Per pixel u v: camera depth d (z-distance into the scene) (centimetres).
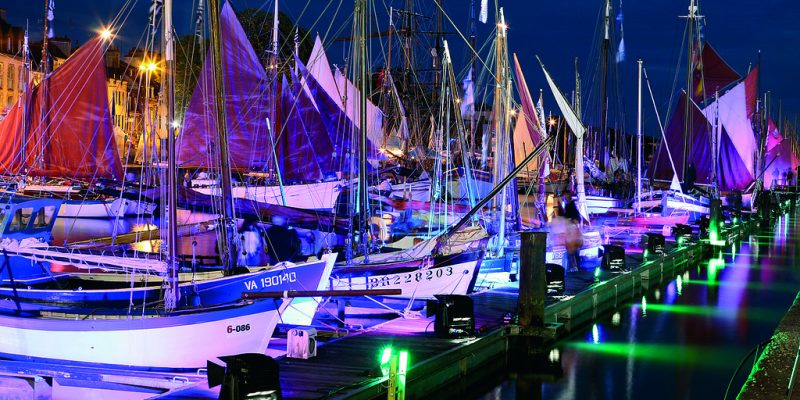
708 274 5097
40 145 5675
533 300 2628
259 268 2622
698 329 3409
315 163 5656
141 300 2405
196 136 5072
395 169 6175
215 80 2545
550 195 5972
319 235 3847
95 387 2247
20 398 2261
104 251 2850
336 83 6091
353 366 2064
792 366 2236
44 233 2755
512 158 4456
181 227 3312
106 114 5688
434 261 3103
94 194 5666
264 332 2297
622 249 4166
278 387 1727
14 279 2534
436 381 2206
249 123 5422
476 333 2503
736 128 9175
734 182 9044
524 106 6500
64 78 5659
